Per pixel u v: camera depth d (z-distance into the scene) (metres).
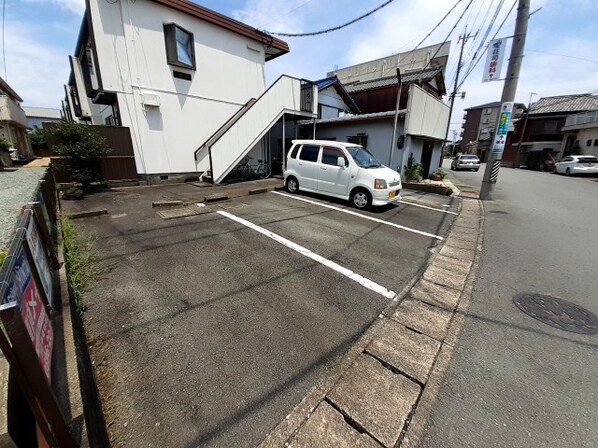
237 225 4.63
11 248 1.38
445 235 4.77
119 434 1.37
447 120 13.66
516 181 13.40
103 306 2.40
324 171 6.64
